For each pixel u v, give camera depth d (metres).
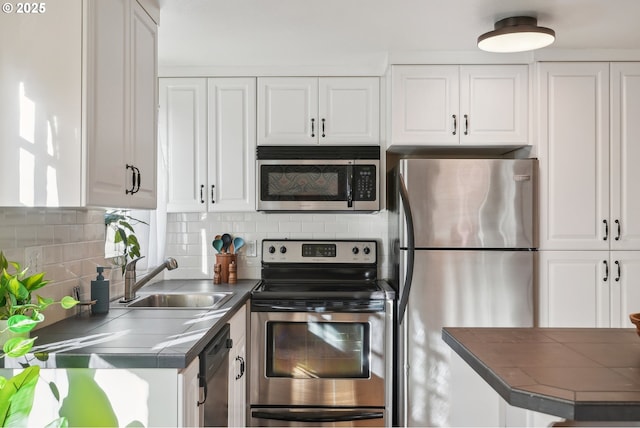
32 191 1.55
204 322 1.93
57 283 1.97
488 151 3.38
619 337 1.70
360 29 2.61
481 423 2.14
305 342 2.87
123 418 1.48
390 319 2.88
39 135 1.55
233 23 2.51
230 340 2.17
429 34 2.69
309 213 3.47
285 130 3.21
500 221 2.83
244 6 2.30
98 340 1.64
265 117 3.21
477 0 2.25
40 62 1.55
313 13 2.39
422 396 2.79
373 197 3.16
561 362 1.38
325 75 3.22
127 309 2.21
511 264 2.82
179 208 3.24
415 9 2.35
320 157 3.15
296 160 3.16
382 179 3.23
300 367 2.86
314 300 2.86
